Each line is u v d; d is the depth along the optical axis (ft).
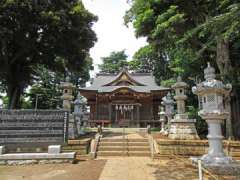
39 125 32.27
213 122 25.76
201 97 27.78
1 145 31.30
